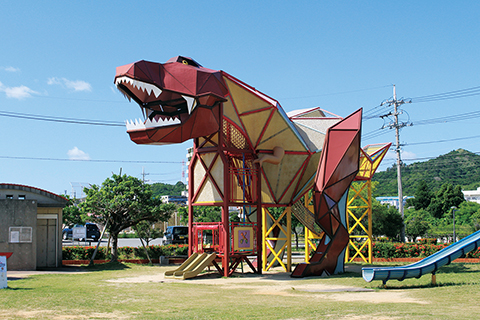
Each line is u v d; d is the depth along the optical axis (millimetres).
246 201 23625
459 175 147250
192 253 23266
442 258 16391
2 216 24109
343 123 22391
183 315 10648
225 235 21750
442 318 9352
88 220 29016
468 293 13391
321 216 22141
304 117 28359
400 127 45188
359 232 48594
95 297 13727
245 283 19062
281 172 25094
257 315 10539
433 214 100000
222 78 21125
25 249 24312
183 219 66750
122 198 27719
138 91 20047
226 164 21766
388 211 45656
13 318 9906
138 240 59875
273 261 26922
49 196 26484
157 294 14961
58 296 13594
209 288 17172
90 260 28312
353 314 10242
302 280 20031
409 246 34062
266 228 26953
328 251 22125
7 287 15609
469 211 89000
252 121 23594
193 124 20109
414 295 13648
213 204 22516
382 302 12492
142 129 20000
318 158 25562
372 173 31578
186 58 21109
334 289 16156
